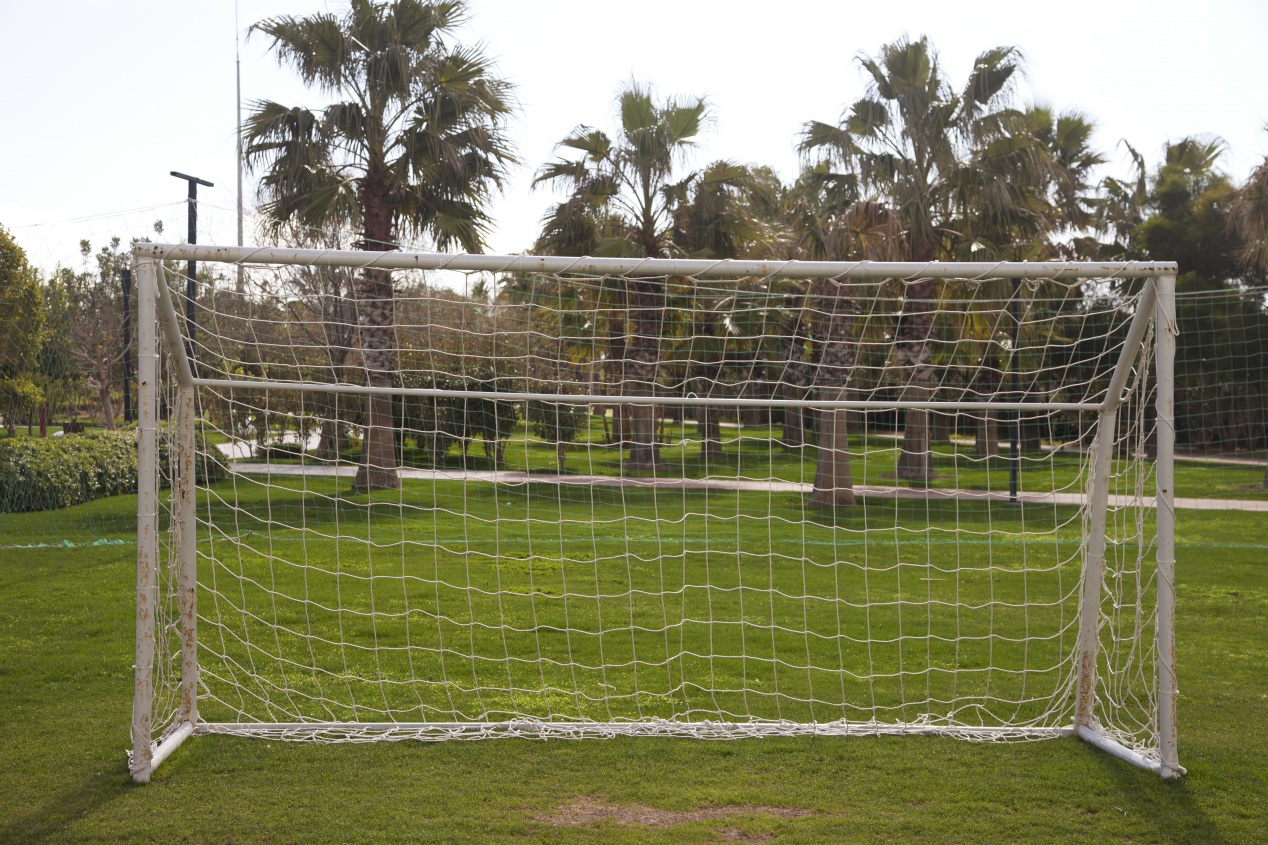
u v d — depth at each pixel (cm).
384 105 1533
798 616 756
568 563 976
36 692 539
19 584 824
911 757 460
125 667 584
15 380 1230
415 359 1667
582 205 1703
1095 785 424
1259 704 542
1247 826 382
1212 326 2356
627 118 1741
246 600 777
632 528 1212
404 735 487
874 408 512
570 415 1767
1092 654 499
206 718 514
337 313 1723
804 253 1778
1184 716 521
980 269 462
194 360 607
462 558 991
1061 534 1214
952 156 1639
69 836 363
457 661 622
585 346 1617
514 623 726
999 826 380
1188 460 2019
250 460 1697
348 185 1520
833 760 455
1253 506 1495
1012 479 1484
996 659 640
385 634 688
